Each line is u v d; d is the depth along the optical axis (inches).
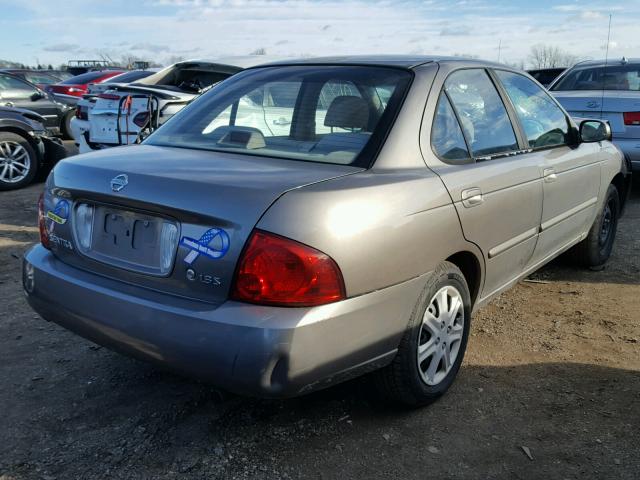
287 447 105.0
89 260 104.1
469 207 114.7
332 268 88.3
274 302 86.1
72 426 110.0
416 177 105.6
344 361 93.3
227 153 111.7
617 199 204.1
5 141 322.3
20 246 221.0
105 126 310.2
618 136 281.3
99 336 99.6
